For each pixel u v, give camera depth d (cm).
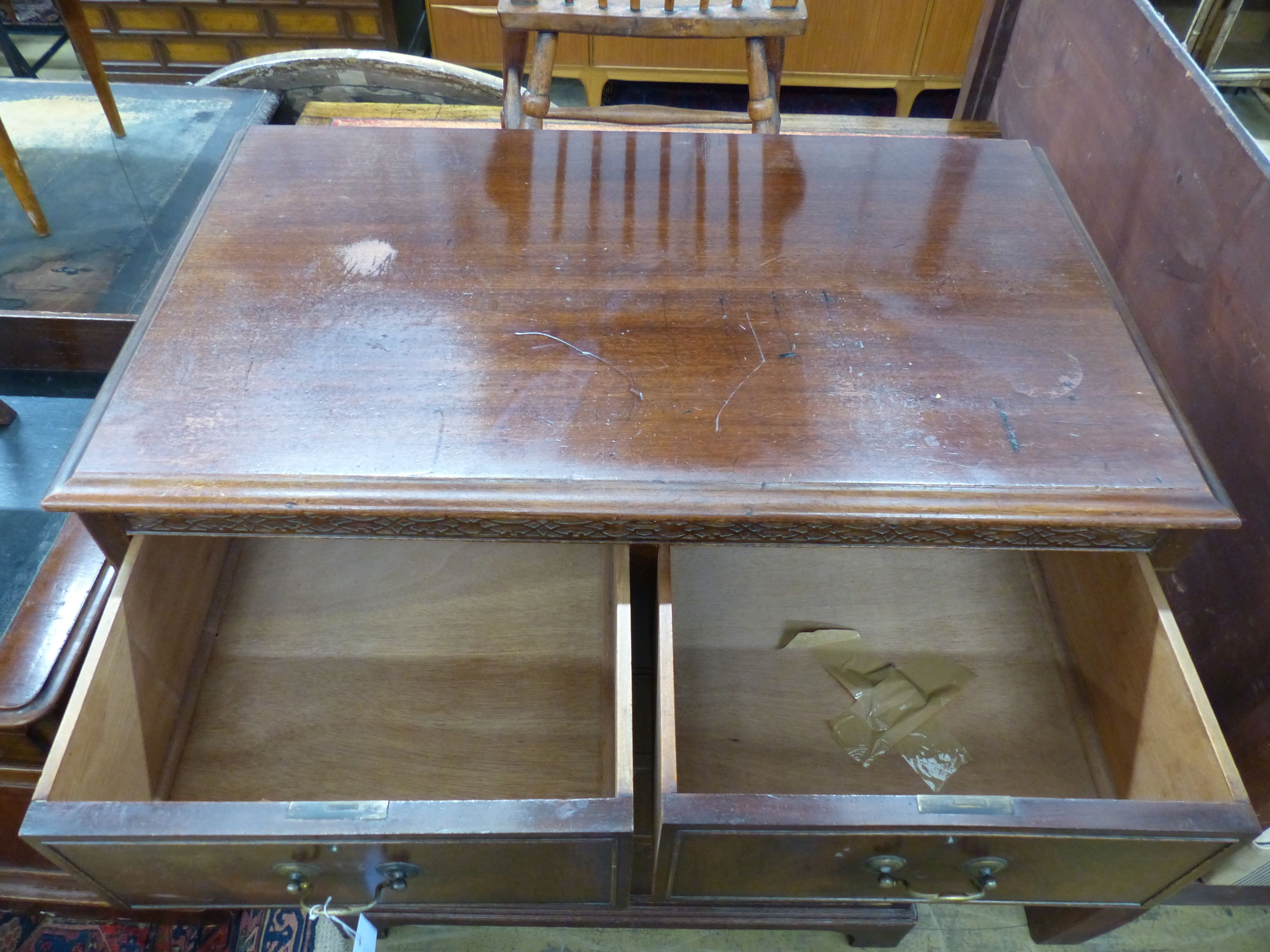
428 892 70
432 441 65
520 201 87
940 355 73
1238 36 91
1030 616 90
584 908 75
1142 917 99
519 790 77
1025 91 126
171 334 71
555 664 85
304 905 71
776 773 78
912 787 78
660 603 69
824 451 65
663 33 105
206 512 61
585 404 68
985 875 65
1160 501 63
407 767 78
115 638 68
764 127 110
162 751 77
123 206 124
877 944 95
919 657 86
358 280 77
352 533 66
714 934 98
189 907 72
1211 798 63
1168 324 87
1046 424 67
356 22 216
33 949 95
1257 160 73
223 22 217
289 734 80
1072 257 82
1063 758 80
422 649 86
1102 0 102
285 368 69
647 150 95
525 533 67
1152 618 70
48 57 215
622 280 79
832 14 207
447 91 155
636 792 81
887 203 88
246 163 90
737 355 72
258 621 87
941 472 64
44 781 59
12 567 90
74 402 107
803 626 88
